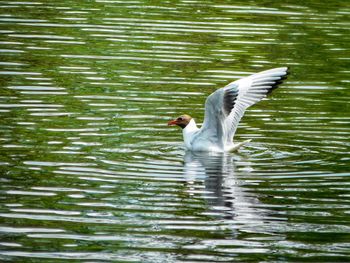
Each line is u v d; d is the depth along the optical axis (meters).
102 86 19.08
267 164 15.16
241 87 16.38
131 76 19.80
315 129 17.11
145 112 17.69
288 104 18.64
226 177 14.41
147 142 16.16
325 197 13.57
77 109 17.61
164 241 11.85
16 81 19.08
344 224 12.54
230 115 16.16
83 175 14.21
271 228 12.38
